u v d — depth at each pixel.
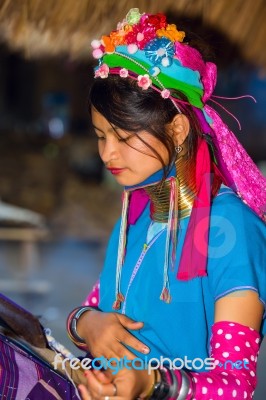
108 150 2.05
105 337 2.03
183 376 1.83
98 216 13.60
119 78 2.02
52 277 9.45
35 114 18.89
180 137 2.08
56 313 7.86
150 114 2.01
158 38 2.04
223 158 2.14
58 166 15.66
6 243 10.20
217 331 1.95
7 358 2.00
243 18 3.55
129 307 2.15
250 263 1.99
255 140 16.48
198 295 2.04
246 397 1.87
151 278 2.12
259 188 2.18
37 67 18.77
